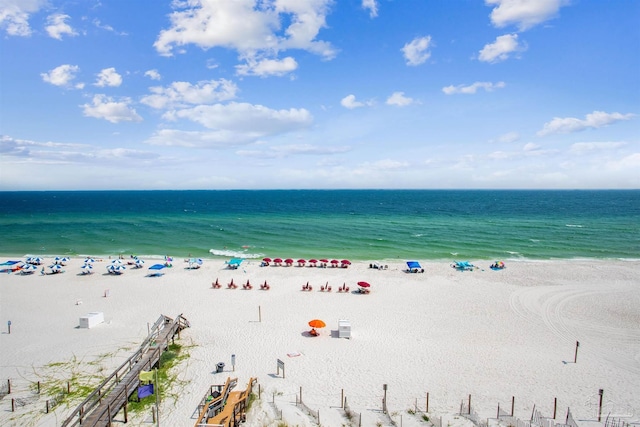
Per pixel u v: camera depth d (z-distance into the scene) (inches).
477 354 1046.4
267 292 1596.9
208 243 2746.1
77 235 3102.9
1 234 3149.6
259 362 990.4
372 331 1198.9
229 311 1373.0
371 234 3171.8
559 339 1152.8
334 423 745.0
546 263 2143.2
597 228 3555.6
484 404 808.9
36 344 1097.4
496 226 3708.2
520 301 1492.4
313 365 975.0
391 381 903.1
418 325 1251.2
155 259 2217.0
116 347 1078.4
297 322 1268.5
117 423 740.0
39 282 1734.7
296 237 3009.4
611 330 1224.2
